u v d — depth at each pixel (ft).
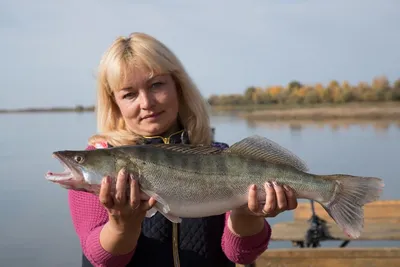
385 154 69.62
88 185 10.66
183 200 10.87
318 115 197.77
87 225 10.65
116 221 9.78
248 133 106.83
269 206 10.57
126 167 10.61
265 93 304.50
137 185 9.87
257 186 11.00
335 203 11.28
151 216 10.42
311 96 275.39
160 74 10.99
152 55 10.77
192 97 12.03
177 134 11.95
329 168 58.95
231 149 11.34
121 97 11.18
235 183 10.99
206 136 12.39
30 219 34.83
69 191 11.38
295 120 177.47
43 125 167.43
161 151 10.95
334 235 24.66
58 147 80.64
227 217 11.46
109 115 11.91
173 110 11.39
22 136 108.88
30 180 49.70
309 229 24.48
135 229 9.93
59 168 57.41
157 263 10.64
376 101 257.34
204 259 10.84
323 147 80.18
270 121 172.55
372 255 18.21
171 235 10.78
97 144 11.79
